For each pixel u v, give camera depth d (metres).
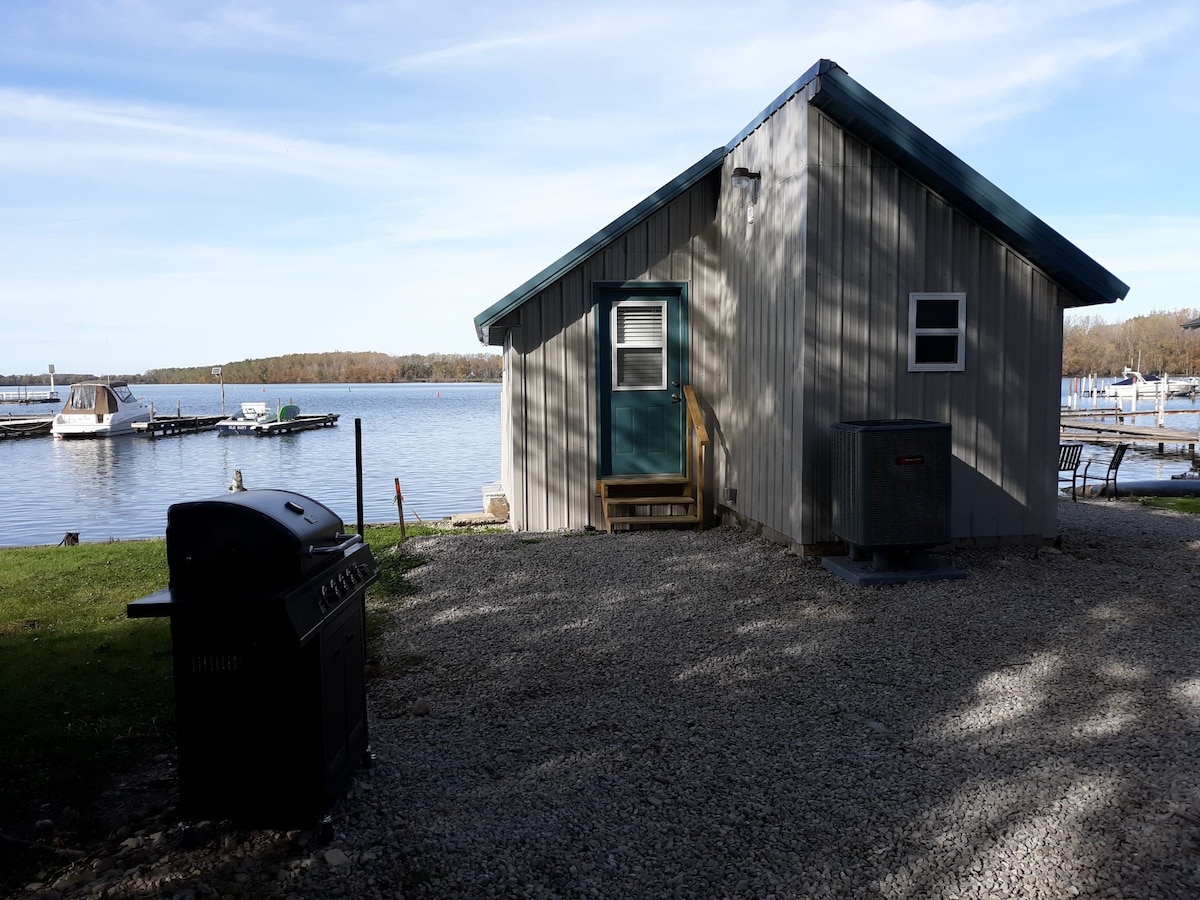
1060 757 4.06
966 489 8.35
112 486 30.02
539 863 3.26
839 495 7.69
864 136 7.89
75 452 42.62
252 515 3.34
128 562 9.36
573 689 5.20
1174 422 44.78
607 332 10.77
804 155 7.91
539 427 10.70
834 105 7.66
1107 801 3.62
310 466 34.50
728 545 9.06
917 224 8.09
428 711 4.88
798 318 8.11
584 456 10.80
